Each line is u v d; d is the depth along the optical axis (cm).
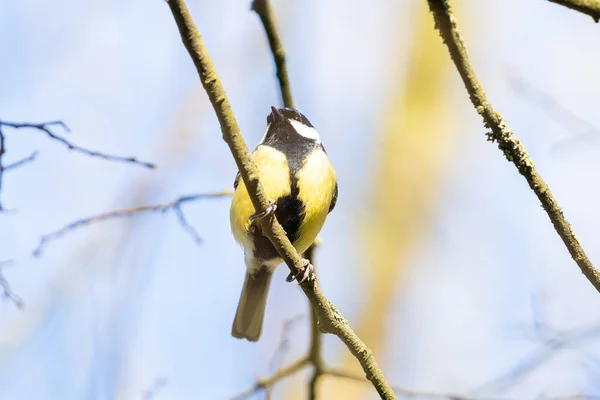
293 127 1009
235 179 1077
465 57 670
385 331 1680
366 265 1747
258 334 1090
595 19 707
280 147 995
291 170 972
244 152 724
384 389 802
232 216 1002
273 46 1062
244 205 969
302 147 995
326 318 802
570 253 693
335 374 1102
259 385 1098
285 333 1144
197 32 664
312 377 1112
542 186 686
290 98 1073
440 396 1125
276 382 1104
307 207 976
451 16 657
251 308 1086
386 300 1702
